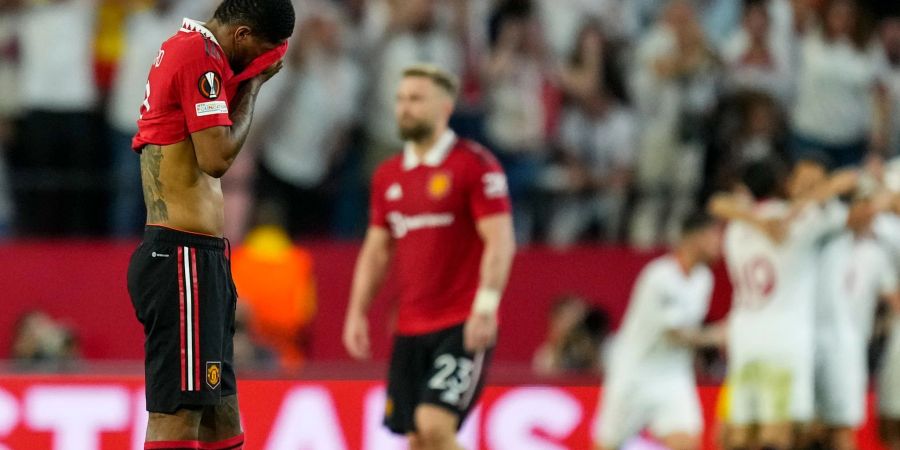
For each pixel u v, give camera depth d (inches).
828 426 1109.1
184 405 608.1
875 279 1164.5
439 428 856.9
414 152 912.9
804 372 1069.1
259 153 1407.5
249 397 1074.1
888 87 1547.7
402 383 901.8
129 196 1406.3
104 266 1386.6
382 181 921.5
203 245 615.2
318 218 1439.5
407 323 904.3
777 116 1451.8
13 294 1371.8
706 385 1188.5
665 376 1122.0
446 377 869.8
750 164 1130.7
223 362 637.9
